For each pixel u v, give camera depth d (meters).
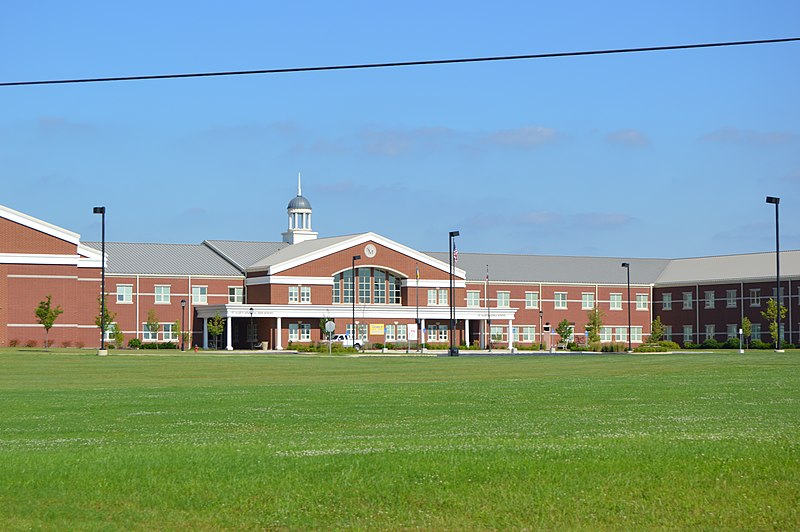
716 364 59.62
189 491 16.17
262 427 25.22
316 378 49.31
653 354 87.88
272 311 103.19
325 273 108.06
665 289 126.06
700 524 15.34
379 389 39.69
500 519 15.36
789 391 37.16
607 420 26.33
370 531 15.01
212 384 44.22
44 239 90.94
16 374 52.25
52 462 17.72
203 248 116.81
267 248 119.81
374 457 17.88
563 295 123.75
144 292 104.69
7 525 14.93
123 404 32.44
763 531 15.20
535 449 18.61
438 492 16.11
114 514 15.45
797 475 16.95
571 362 67.12
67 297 91.50
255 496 16.02
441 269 114.88
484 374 52.66
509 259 127.44
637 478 16.73
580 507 15.75
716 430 22.94
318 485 16.36
